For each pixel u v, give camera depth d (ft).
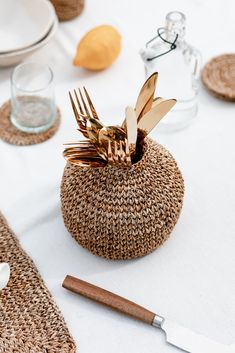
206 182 2.80
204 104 3.12
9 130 2.98
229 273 2.50
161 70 3.00
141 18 3.57
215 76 3.20
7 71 3.30
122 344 2.31
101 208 2.33
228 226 2.65
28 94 2.95
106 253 2.46
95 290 2.39
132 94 3.18
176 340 2.28
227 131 3.01
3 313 2.33
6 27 3.41
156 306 2.41
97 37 3.15
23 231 2.63
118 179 2.32
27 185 2.79
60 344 2.26
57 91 3.20
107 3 3.62
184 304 2.41
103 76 3.27
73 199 2.38
